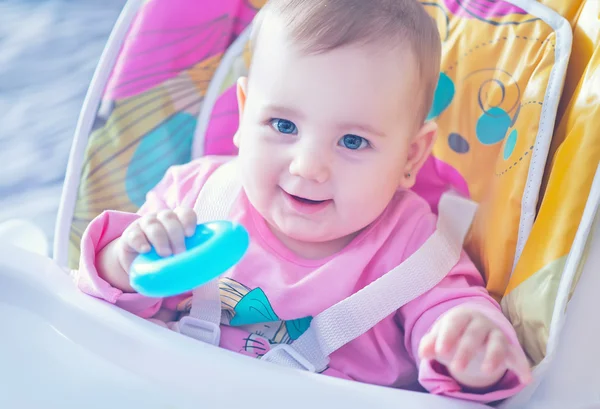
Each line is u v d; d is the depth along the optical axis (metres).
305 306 0.91
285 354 0.86
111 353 0.76
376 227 0.95
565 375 0.78
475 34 1.00
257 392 0.72
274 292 0.91
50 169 1.38
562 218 0.80
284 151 0.86
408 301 0.88
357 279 0.92
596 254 0.81
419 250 0.91
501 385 0.76
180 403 0.72
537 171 0.88
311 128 0.84
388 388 0.74
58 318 0.79
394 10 0.88
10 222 1.07
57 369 0.75
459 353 0.73
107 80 1.00
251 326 0.92
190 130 1.08
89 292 0.82
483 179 0.99
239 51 1.08
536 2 0.96
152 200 1.00
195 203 0.98
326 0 0.86
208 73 1.08
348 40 0.84
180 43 1.04
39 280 0.81
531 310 0.80
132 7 1.03
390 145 0.88
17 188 1.33
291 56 0.84
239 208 0.96
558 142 0.88
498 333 0.74
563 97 0.91
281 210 0.89
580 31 0.92
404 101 0.88
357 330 0.86
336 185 0.86
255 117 0.88
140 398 0.72
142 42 1.02
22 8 1.84
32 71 1.63
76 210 0.96
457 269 0.92
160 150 1.04
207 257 0.68
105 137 0.99
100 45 1.72
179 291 0.69
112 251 0.83
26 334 0.78
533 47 0.94
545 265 0.80
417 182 1.06
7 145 1.43
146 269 0.70
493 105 0.97
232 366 0.74
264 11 0.91
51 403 0.72
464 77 1.00
